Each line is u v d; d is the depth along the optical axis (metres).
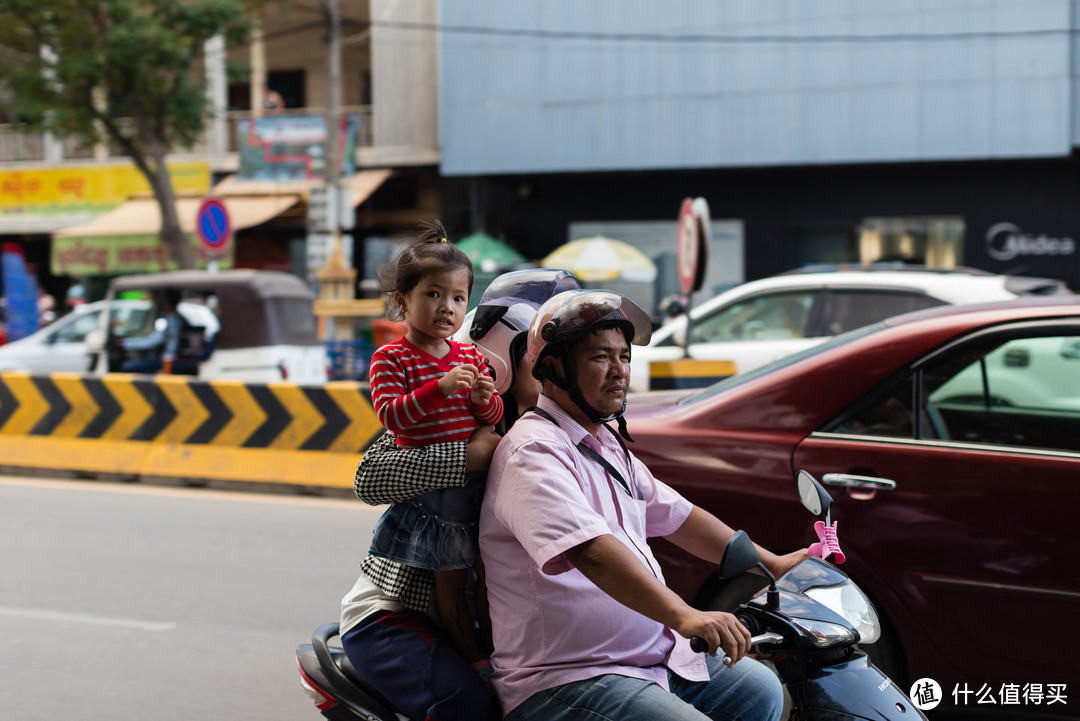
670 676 2.40
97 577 6.06
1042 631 3.22
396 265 2.62
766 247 21.11
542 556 2.21
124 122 21.44
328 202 17.45
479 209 22.38
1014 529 3.25
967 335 3.47
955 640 3.31
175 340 12.20
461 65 21.55
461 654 2.52
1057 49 18.66
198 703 4.27
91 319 14.94
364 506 7.94
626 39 20.67
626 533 2.40
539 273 2.78
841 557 2.52
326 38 17.66
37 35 18.12
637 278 20.62
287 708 4.22
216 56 23.70
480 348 2.75
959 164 19.89
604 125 20.92
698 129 20.47
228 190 23.16
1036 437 3.35
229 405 8.73
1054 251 19.59
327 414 8.43
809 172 20.75
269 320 12.11
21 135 24.77
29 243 25.58
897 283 8.27
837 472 3.44
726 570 2.21
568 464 2.33
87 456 9.18
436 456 2.40
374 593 2.55
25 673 4.60
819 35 19.72
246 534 7.07
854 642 2.43
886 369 3.51
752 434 3.58
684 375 7.98
